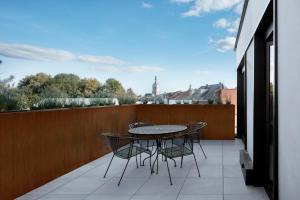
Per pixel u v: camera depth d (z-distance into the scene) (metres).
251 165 4.16
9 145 3.53
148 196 3.59
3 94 3.85
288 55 2.24
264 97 4.03
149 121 8.27
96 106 6.00
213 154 6.00
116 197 3.58
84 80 9.41
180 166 5.02
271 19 3.42
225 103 8.14
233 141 7.62
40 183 4.07
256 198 3.42
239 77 8.32
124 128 7.30
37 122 4.04
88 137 5.43
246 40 5.52
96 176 4.52
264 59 4.09
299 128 2.00
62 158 4.61
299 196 2.01
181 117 8.08
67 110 4.76
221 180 4.17
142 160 5.54
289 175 2.24
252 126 4.44
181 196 3.55
